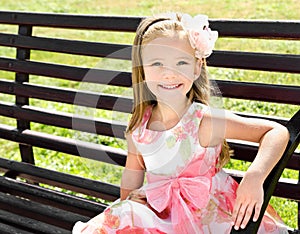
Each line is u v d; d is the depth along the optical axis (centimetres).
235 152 276
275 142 227
